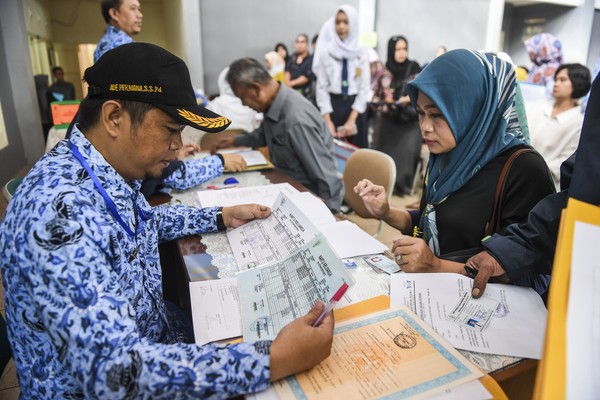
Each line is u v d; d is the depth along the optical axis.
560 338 0.40
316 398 0.57
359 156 2.08
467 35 5.35
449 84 0.99
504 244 0.87
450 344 0.67
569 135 2.60
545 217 0.82
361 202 2.04
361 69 3.88
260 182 1.66
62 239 0.56
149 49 0.67
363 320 0.73
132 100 0.66
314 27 4.95
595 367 0.39
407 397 0.56
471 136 1.04
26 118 5.22
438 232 1.14
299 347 0.59
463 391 0.57
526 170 1.00
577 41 5.38
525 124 1.09
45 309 0.54
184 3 4.33
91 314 0.54
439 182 1.13
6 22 4.90
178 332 1.01
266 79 1.98
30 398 0.67
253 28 4.71
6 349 0.97
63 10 7.67
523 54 5.71
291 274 0.83
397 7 5.14
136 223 0.80
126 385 0.52
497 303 0.79
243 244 1.05
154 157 0.71
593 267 0.42
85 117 0.70
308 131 1.96
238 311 0.78
